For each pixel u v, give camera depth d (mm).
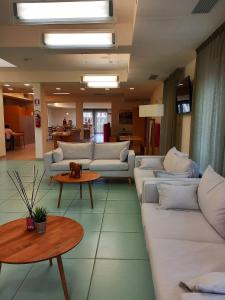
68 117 20031
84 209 3484
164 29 2855
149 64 4711
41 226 1875
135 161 4582
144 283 1951
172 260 1526
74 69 6527
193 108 3861
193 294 1007
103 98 12227
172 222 2082
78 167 3691
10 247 1687
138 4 2230
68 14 1934
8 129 10211
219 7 2293
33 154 8750
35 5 1877
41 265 2186
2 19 3506
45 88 8336
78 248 2451
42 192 4270
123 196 4070
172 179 2703
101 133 19859
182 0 2154
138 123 11500
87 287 1904
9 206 3605
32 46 3770
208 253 1607
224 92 2684
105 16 1933
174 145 5523
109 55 5059
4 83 7164
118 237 2674
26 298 1796
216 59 2910
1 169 6156
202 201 2244
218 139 2838
